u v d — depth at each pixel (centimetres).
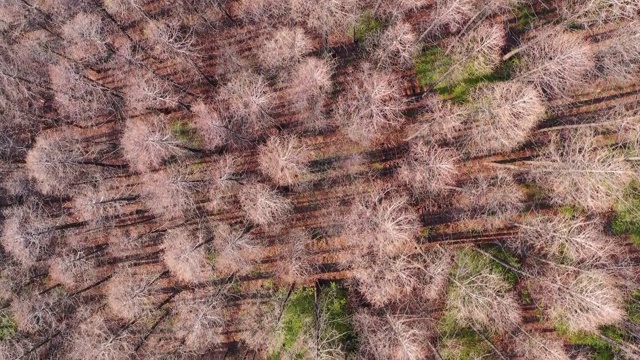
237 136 2317
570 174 2078
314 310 2191
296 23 2294
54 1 2341
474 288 2097
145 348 2320
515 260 2230
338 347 2039
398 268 2109
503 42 2216
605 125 2188
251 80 2298
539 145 2248
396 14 2227
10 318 2350
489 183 2275
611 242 2134
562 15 2241
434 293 2125
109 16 2352
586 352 2183
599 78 2242
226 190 2372
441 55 2273
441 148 2212
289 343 2184
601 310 1981
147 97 2320
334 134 2366
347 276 2322
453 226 2311
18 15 2352
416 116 2311
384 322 2077
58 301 2362
